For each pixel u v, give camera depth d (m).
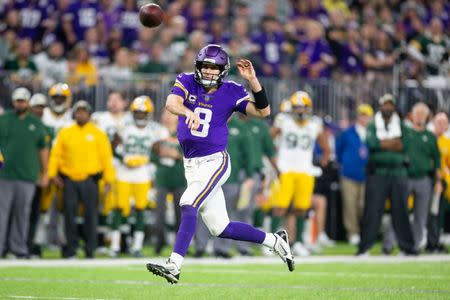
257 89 27.06
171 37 62.25
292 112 48.53
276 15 72.06
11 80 54.91
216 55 26.84
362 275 34.66
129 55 61.50
